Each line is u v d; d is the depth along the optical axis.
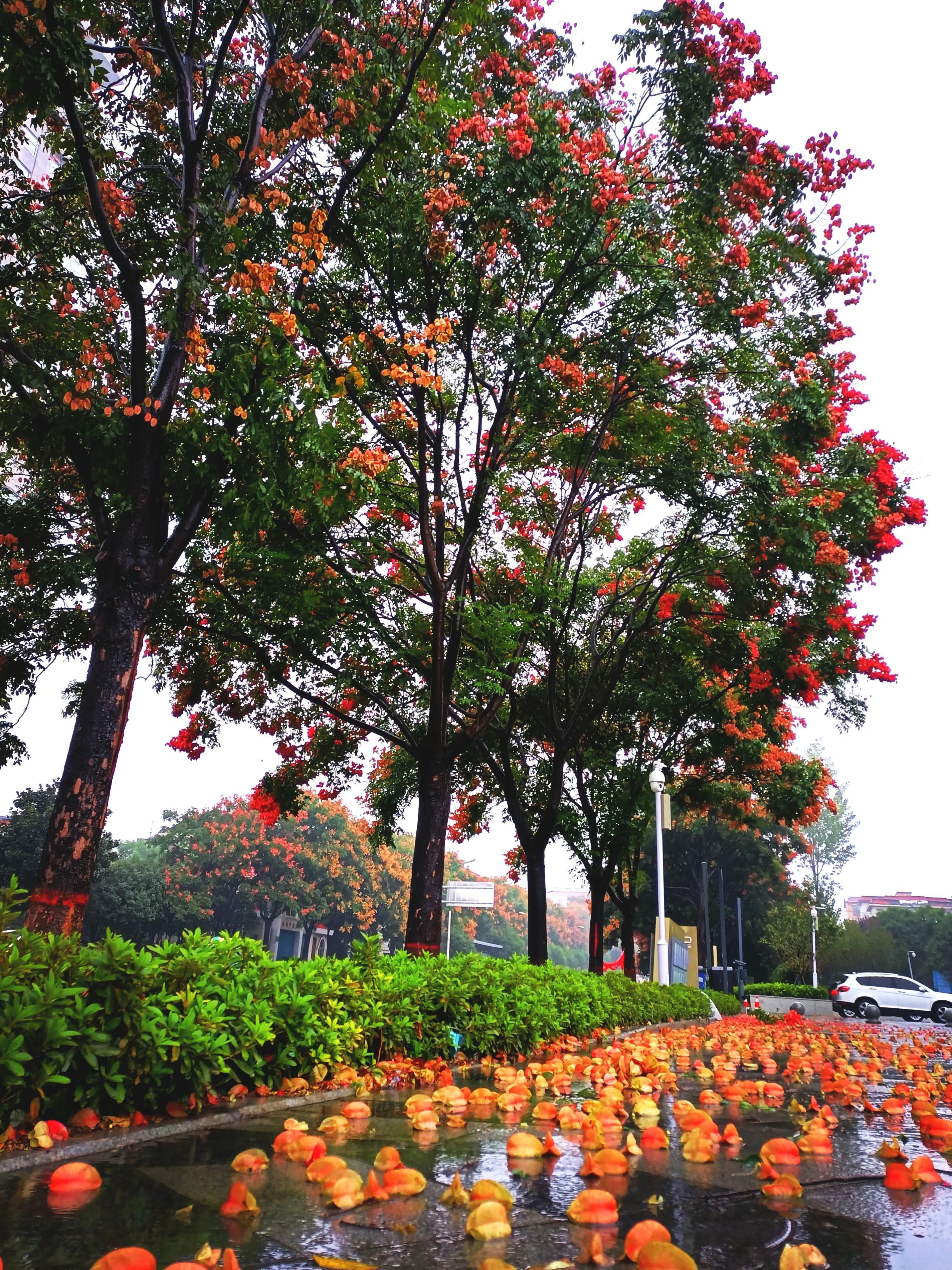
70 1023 3.31
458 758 15.50
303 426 6.62
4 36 5.62
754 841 41.62
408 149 8.00
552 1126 4.11
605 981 11.53
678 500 11.27
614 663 15.51
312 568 10.06
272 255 8.58
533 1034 7.66
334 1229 2.26
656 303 9.44
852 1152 3.71
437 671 10.18
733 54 8.70
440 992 6.57
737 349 10.31
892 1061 9.27
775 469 10.56
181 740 12.42
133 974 3.52
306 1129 3.49
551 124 8.62
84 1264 1.93
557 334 9.80
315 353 9.41
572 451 11.35
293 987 4.80
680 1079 6.42
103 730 6.34
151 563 6.79
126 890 45.41
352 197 8.81
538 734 16.02
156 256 8.18
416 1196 2.63
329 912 61.66
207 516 7.91
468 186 8.52
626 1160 3.27
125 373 8.05
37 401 6.82
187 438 6.91
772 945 41.97
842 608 12.49
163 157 8.31
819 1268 2.08
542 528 13.25
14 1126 3.17
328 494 7.18
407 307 9.69
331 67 7.54
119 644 6.57
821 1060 7.91
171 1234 2.17
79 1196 2.55
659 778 16.44
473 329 9.66
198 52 7.93
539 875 13.46
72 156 7.82
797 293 9.98
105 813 6.29
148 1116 3.72
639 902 41.72
